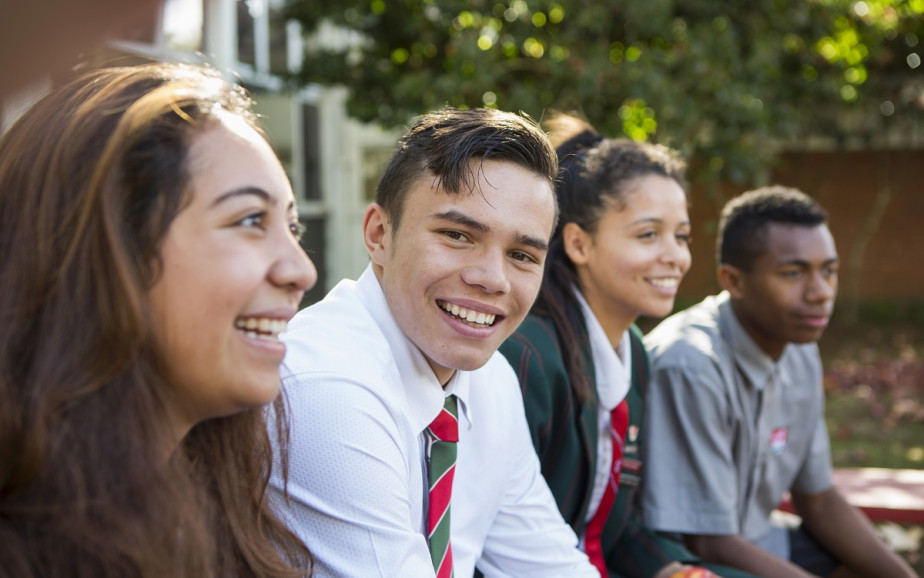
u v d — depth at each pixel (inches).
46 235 32.7
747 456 93.8
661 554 82.9
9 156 34.4
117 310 32.2
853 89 408.2
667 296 80.3
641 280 79.0
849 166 482.0
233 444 43.2
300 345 52.2
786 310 90.8
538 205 53.1
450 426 57.3
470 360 54.2
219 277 34.2
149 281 33.4
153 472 33.0
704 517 88.0
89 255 32.6
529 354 73.0
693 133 301.4
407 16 308.7
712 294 480.4
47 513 31.8
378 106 313.6
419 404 56.2
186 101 35.0
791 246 90.3
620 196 78.3
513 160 52.8
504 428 65.2
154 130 33.7
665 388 90.5
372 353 53.6
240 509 43.1
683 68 284.2
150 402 33.1
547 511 69.4
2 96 11.1
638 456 87.8
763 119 295.6
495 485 65.3
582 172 80.1
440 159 52.5
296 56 378.3
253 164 35.7
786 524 113.0
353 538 48.5
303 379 49.8
